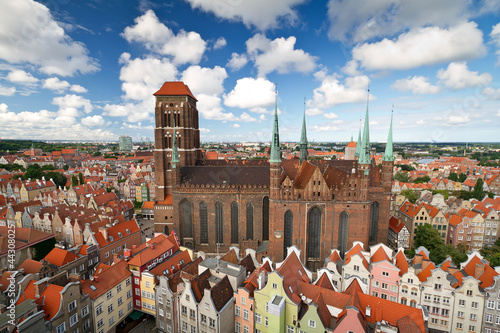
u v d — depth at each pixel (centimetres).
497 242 9456
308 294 4622
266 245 8200
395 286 5366
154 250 6172
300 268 5297
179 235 8581
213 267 5306
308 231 7438
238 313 4803
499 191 16462
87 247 7219
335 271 5934
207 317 4497
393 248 9744
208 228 8525
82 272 6950
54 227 9506
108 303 5116
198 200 8419
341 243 7381
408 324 3978
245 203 8269
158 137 9600
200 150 11200
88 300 4728
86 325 4706
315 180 7200
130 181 17312
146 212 13925
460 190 17512
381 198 8075
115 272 5469
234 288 4944
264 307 4475
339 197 7144
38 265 6056
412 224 10044
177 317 4975
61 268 6344
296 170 9069
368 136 6950
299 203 7225
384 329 3916
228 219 8412
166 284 5041
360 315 4006
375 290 5547
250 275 5294
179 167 8438
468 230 9406
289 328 4369
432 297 5141
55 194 14262
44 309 4256
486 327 4838
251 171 8800
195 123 10781
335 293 4497
